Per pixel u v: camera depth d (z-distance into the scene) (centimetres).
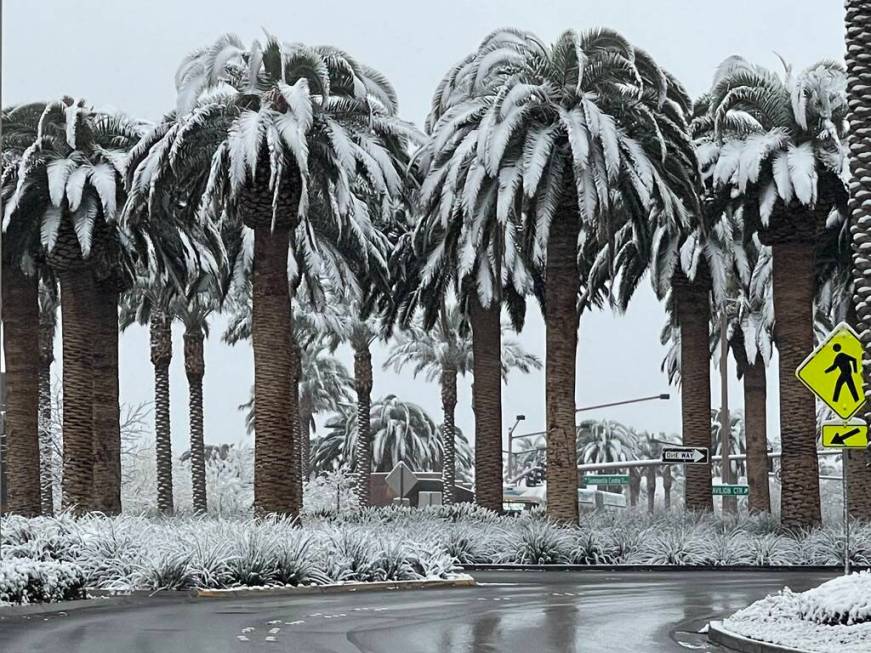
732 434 11431
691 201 3800
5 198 3884
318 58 3638
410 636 1730
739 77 3900
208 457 11362
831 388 1955
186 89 3553
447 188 3691
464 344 7338
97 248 3959
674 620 1995
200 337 6238
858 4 2355
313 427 9362
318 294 4403
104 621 1948
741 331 5744
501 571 3450
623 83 3712
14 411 4072
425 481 9494
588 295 4856
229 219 4100
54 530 2789
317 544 2855
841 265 4372
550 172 3638
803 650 1484
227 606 2253
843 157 3775
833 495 10238
